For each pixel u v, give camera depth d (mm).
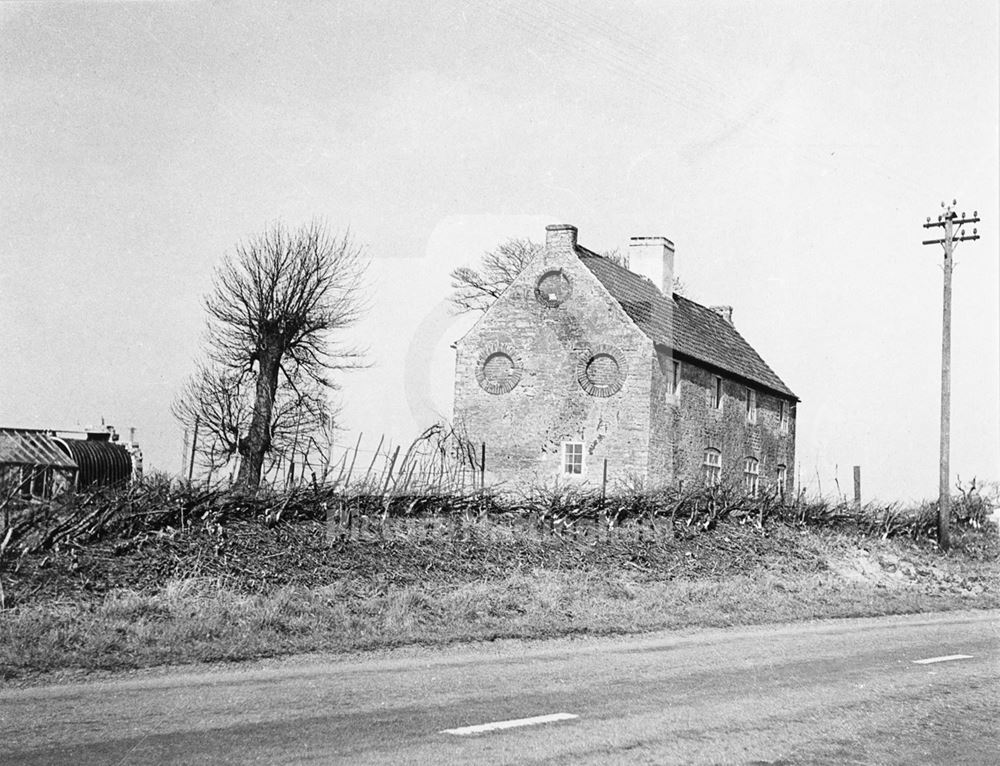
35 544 14180
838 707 9352
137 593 13172
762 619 17219
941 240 33719
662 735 7828
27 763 6305
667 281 37562
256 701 8375
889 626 17297
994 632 16672
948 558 32031
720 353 39875
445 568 18141
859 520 32344
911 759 7574
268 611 12812
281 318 26031
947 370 33875
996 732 8625
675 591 19328
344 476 19781
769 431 42750
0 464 20609
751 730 8180
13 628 10828
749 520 28672
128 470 24500
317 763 6531
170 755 6578
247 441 26375
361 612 14008
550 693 9320
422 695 8945
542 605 16141
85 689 8664
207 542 16078
